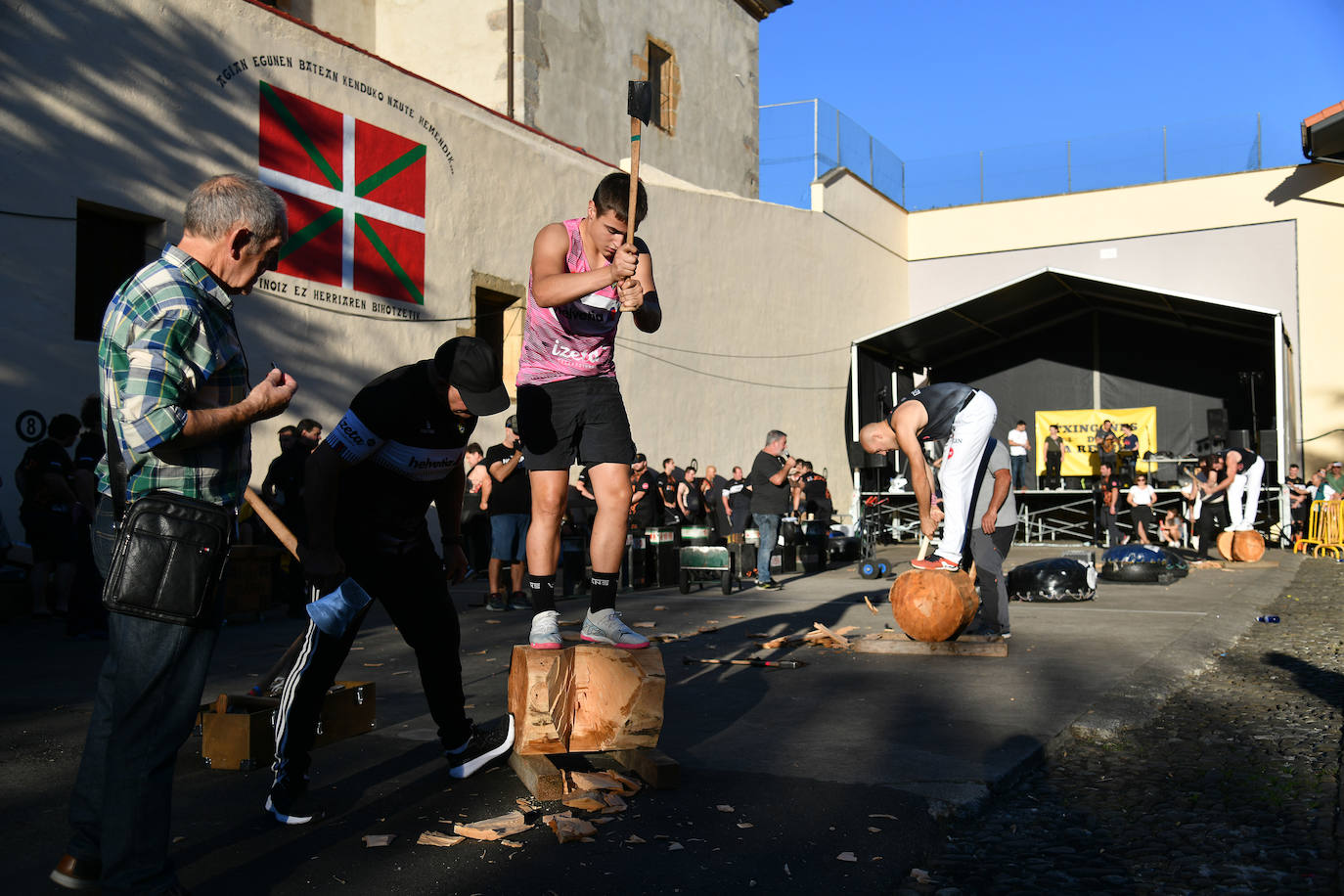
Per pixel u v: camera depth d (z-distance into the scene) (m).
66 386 9.08
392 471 3.28
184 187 9.96
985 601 7.00
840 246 23.08
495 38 16.09
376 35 16.98
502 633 7.84
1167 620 8.41
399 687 5.56
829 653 6.68
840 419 23.05
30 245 8.77
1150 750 4.39
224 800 3.45
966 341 25.38
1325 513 17.30
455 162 13.09
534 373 3.68
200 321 2.41
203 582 2.41
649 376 16.88
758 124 23.09
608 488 3.79
